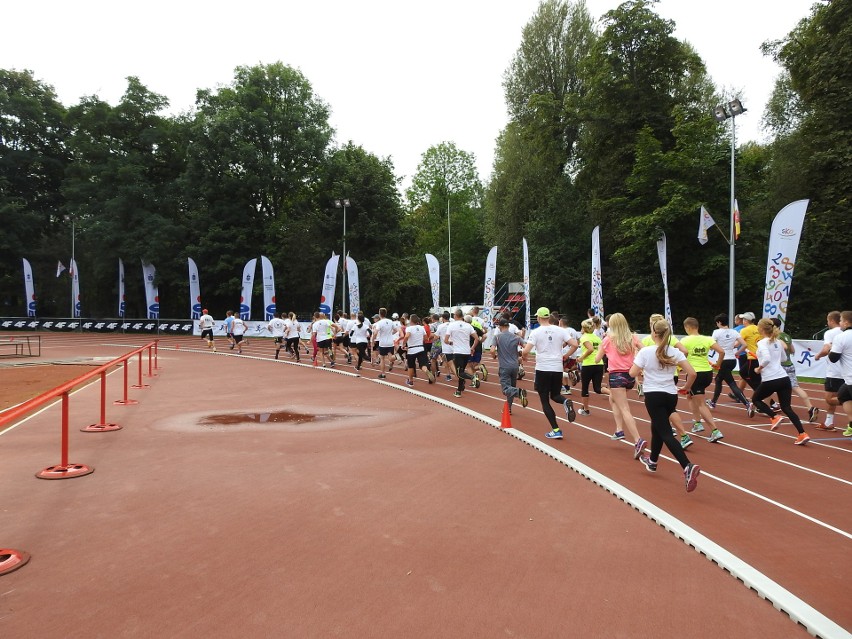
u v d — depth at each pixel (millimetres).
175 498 5871
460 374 13516
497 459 7609
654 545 4781
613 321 8680
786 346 10367
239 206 45688
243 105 45500
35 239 51906
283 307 50406
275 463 7316
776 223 16344
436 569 4266
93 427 9375
